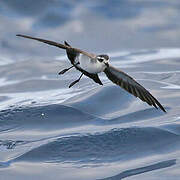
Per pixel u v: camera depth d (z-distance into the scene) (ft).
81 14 89.40
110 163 34.81
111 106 46.47
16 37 80.33
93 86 52.90
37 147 37.60
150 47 77.20
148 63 66.49
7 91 55.57
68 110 45.80
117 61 69.51
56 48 78.02
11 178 33.01
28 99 51.01
